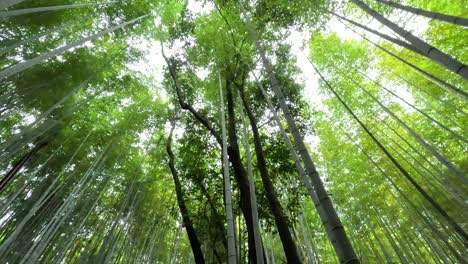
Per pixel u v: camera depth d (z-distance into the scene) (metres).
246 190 4.33
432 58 2.33
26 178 6.56
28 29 6.19
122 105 9.08
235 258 2.96
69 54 7.01
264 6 6.50
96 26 7.66
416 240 9.60
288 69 7.59
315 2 5.99
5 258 5.96
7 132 6.85
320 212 2.02
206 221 6.53
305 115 7.55
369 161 9.14
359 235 9.41
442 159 4.68
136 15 7.59
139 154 9.27
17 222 6.48
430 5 7.38
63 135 7.23
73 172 7.29
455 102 7.96
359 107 9.42
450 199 7.15
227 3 6.87
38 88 6.19
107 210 8.63
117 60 8.23
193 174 6.72
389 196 9.42
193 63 7.59
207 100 7.75
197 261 4.51
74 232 6.45
